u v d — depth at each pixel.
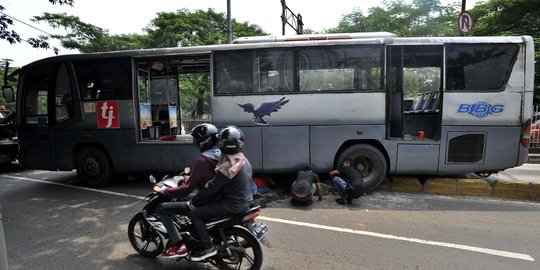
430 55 6.95
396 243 4.03
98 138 6.65
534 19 12.34
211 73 6.23
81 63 6.64
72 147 6.78
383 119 5.90
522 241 4.08
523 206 5.45
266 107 6.10
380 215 5.02
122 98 6.52
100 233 4.39
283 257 3.68
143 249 3.72
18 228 4.59
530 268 3.43
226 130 3.07
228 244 3.18
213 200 3.14
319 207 5.41
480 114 5.71
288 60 6.04
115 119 6.56
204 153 3.14
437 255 3.71
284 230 4.45
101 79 6.59
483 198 5.88
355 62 5.93
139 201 5.81
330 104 5.98
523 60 5.64
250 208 3.15
